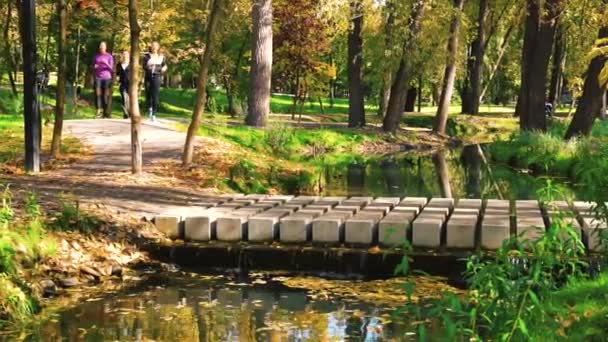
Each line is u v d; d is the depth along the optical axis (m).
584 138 20.91
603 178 6.33
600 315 6.18
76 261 8.66
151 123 20.66
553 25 26.73
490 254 9.00
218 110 35.97
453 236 9.34
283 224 9.66
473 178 18.75
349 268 9.05
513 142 24.17
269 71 24.58
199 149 16.61
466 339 5.86
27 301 7.36
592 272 8.06
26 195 10.66
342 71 46.56
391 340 6.64
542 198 6.15
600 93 23.78
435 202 11.62
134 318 7.28
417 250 9.24
